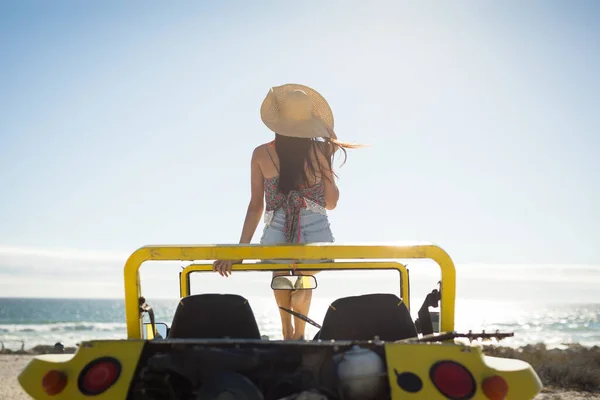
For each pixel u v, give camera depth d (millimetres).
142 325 4133
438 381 3244
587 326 68000
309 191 5594
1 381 11828
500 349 15664
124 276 4016
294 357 3391
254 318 4152
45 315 97875
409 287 5660
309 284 5559
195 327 4098
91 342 3447
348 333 4078
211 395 3232
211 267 5988
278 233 5633
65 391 3316
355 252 3934
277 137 5656
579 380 10750
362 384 3184
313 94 6023
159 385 3361
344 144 5797
